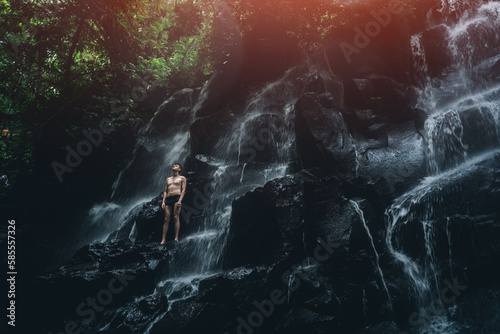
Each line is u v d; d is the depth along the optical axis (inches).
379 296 202.7
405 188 286.2
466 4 434.0
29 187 417.4
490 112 297.9
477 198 237.0
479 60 385.1
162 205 308.2
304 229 237.0
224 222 293.3
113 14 476.1
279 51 440.5
